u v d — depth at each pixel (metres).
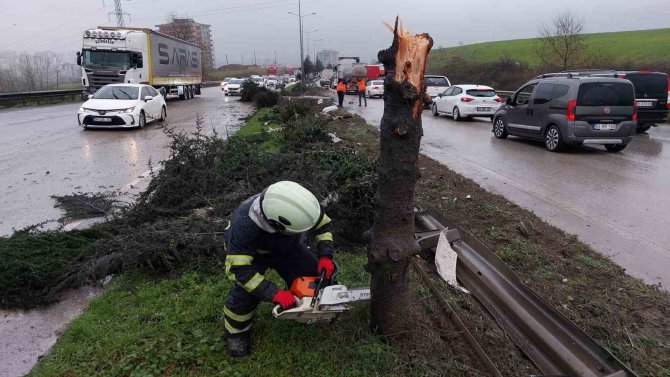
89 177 8.36
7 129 15.14
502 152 11.26
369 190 4.90
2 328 3.52
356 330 3.20
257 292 2.79
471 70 39.03
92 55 23.78
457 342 3.18
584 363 2.67
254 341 3.19
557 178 8.39
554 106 11.20
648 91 14.44
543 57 32.88
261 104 23.30
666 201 6.88
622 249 5.04
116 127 15.40
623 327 3.40
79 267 4.20
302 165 5.70
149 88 16.84
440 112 20.66
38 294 3.87
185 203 5.69
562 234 5.23
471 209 5.89
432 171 8.08
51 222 5.86
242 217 2.80
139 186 7.70
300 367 2.95
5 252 4.32
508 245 4.78
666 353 3.14
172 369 2.93
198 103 29.25
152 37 26.36
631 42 40.56
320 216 3.01
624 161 10.08
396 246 2.84
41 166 9.29
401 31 2.53
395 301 3.02
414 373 2.88
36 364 3.04
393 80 2.57
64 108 24.89
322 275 2.98
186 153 6.38
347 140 11.39
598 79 10.65
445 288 3.88
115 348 3.09
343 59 51.94
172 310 3.57
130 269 4.25
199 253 4.37
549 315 3.03
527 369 2.96
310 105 19.23
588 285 4.03
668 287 4.16
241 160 6.41
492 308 3.50
